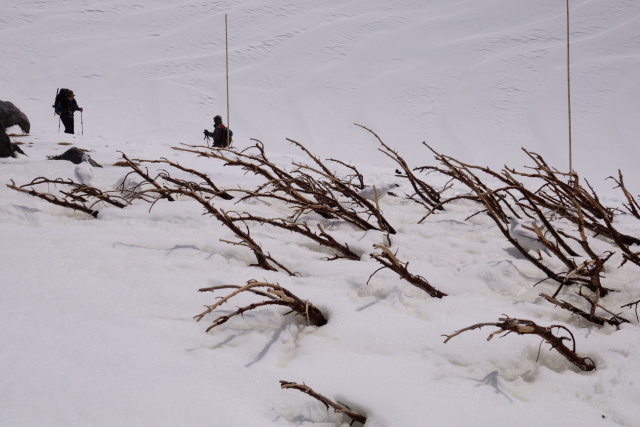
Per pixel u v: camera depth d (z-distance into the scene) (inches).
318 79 1561.3
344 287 119.7
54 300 103.7
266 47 1759.4
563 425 75.0
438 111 1387.8
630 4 1932.8
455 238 153.1
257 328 101.6
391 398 79.5
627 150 1176.8
